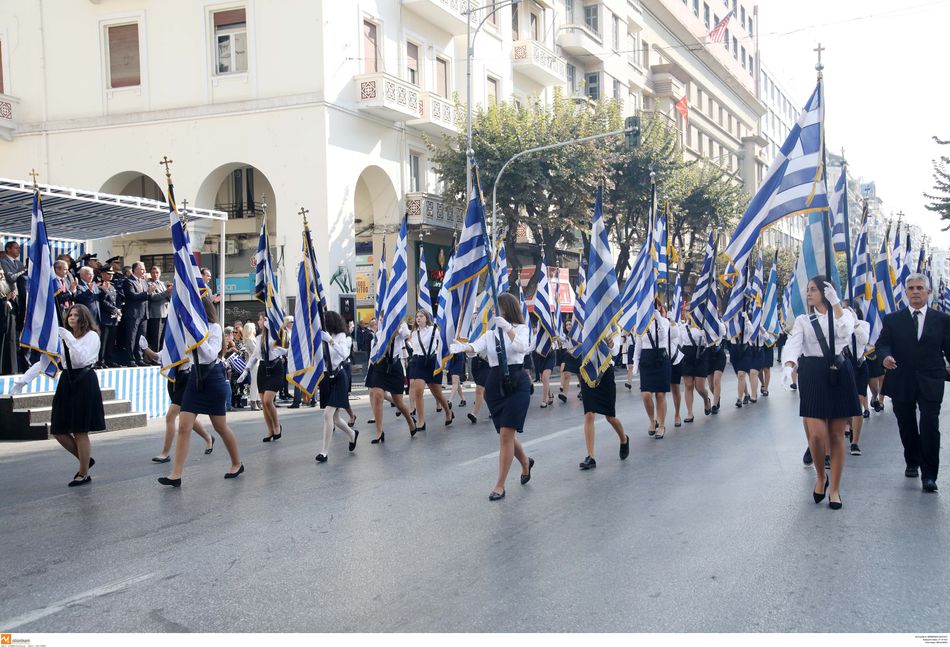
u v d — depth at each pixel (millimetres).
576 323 17109
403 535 6484
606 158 29406
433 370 13625
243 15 25359
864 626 4465
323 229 24453
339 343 10367
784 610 4707
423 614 4723
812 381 7211
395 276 12344
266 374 12211
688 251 38875
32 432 12914
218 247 26953
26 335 9062
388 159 27594
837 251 11945
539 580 5293
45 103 27062
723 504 7387
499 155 26750
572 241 30844
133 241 27516
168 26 25859
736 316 16516
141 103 26297
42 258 9234
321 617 4707
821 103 8891
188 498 8094
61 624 4680
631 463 9633
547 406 16688
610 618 4609
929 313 8023
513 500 7699
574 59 40438
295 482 8828
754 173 68438
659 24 50188
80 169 26688
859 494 7754
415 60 29188
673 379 13055
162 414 16281
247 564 5781
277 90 24922
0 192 13820
